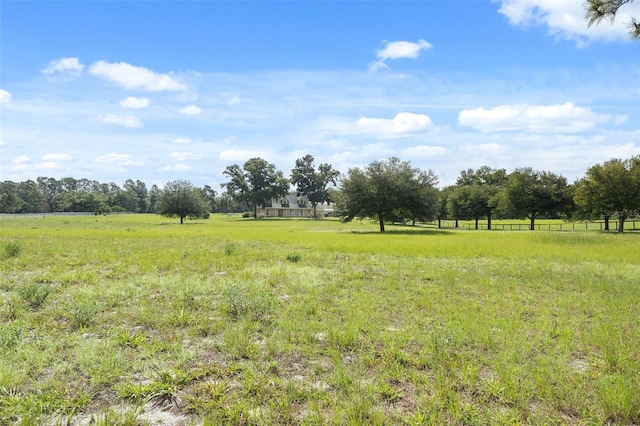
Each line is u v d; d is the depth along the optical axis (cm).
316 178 11794
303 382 435
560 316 708
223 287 971
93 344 538
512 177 6400
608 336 571
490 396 409
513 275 1195
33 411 364
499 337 576
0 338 531
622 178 4494
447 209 7569
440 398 396
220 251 1873
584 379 447
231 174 11100
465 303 811
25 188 15875
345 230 4788
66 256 1623
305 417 366
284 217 12331
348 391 408
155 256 1628
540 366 471
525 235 3547
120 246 2133
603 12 682
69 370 466
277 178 11319
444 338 552
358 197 4609
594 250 1955
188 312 730
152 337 593
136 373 465
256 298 763
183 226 5716
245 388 419
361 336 600
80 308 671
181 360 493
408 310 755
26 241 2398
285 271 1244
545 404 391
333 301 837
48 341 547
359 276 1168
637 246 2175
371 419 359
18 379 426
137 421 366
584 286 998
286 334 590
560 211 6219
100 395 412
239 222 8144
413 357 510
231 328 624
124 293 900
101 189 19638
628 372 453
